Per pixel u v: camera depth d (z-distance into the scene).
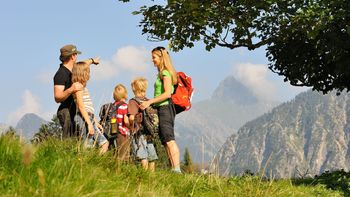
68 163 5.42
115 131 10.20
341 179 15.84
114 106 10.41
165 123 9.91
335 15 21.16
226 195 7.36
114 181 5.83
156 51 10.16
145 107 9.84
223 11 22.62
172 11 23.02
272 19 23.56
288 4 23.22
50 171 5.00
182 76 10.34
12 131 5.68
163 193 6.36
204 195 7.31
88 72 8.55
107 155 6.70
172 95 10.16
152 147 9.82
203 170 8.06
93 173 5.43
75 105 8.48
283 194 8.00
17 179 4.61
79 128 8.27
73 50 8.84
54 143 6.20
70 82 8.65
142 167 7.18
